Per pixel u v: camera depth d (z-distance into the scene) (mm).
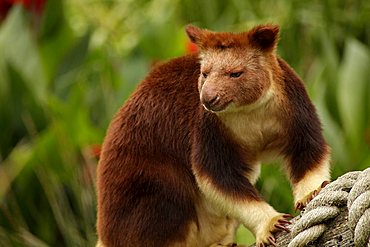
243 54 8133
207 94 7941
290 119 8344
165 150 8633
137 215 8688
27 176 13297
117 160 8812
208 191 8297
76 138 13172
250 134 8344
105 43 15695
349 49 13812
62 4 15078
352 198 6477
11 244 13188
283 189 12516
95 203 13102
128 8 16859
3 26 14438
